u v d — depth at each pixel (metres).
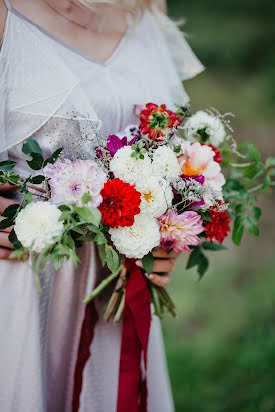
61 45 1.38
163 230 1.23
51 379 1.45
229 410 2.17
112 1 1.43
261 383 2.28
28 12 1.33
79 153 1.27
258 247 3.48
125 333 1.38
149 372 1.63
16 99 1.27
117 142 1.23
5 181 1.19
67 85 1.29
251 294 2.97
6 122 1.28
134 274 1.36
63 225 1.13
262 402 2.18
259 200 3.84
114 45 1.52
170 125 1.30
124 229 1.17
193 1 5.75
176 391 2.27
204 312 2.84
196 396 2.24
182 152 1.29
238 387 2.27
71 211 1.09
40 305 1.33
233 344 2.56
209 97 5.00
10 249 1.28
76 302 1.45
